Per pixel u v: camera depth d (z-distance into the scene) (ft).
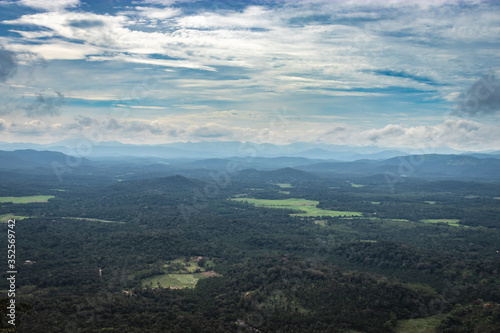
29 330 322.34
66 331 327.47
